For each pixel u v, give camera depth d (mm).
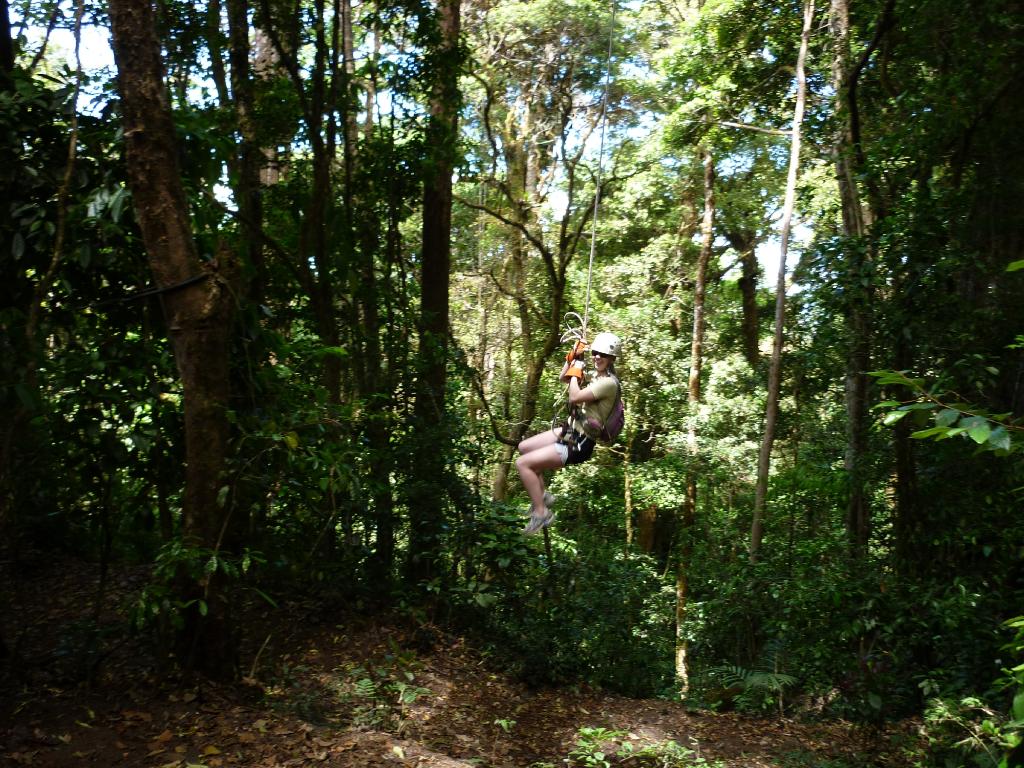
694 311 20000
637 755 6305
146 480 5906
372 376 9086
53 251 5125
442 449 8609
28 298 5379
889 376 2701
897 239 7730
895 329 7656
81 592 7438
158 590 4883
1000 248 8930
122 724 4676
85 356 5234
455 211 19500
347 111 9281
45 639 6367
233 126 8617
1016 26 8602
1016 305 8562
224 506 5250
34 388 4898
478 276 20500
